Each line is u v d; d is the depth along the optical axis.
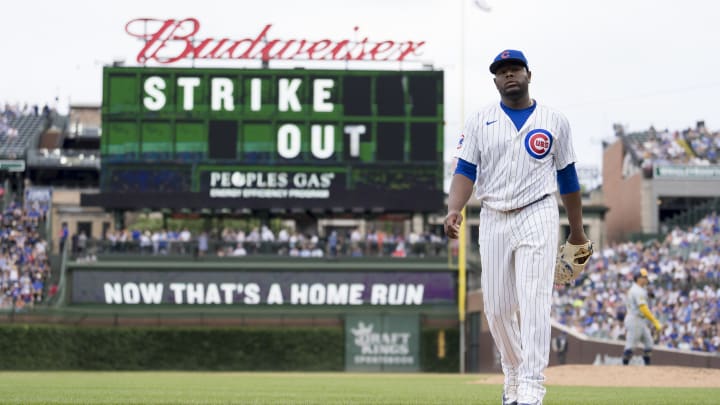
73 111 100.31
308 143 59.81
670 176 78.44
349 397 20.25
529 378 10.55
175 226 87.94
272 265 60.28
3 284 62.72
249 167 59.75
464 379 37.12
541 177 11.02
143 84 60.09
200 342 59.03
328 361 59.19
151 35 61.75
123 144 59.94
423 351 59.53
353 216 65.56
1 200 75.81
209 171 59.75
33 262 64.62
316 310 60.22
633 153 81.38
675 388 24.84
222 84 60.06
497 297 11.27
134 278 60.16
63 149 92.19
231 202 59.66
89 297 60.06
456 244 62.03
